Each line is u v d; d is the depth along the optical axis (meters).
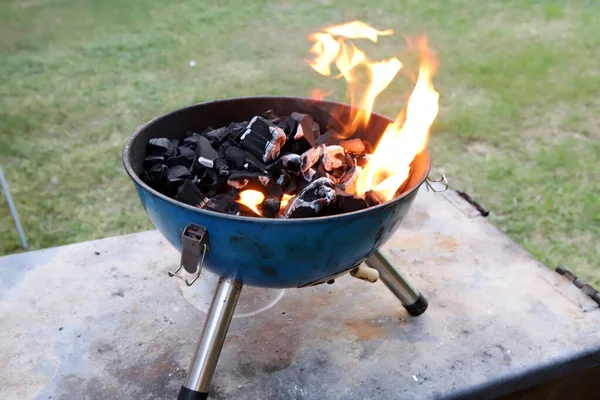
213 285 1.65
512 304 1.58
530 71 4.41
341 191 1.20
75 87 4.12
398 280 1.47
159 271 1.70
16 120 3.54
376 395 1.30
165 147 1.37
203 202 1.24
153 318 1.52
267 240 1.06
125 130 3.46
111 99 3.92
